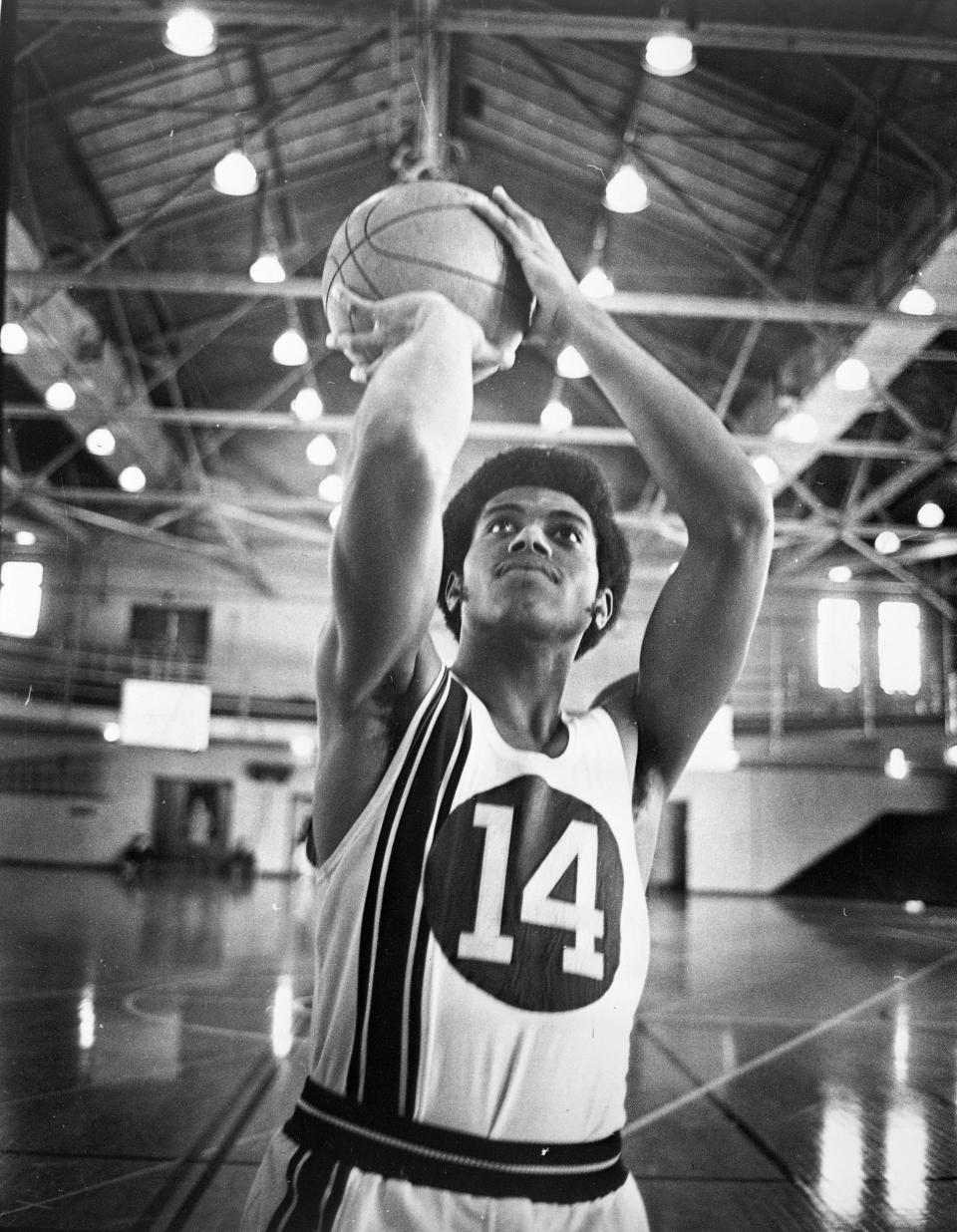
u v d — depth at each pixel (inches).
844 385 319.9
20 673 536.7
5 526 525.3
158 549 516.1
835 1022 274.1
